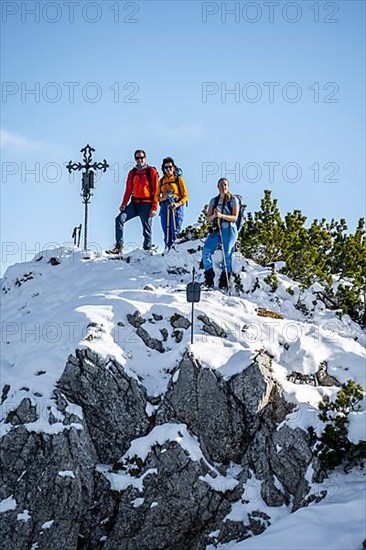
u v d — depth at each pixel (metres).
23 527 14.86
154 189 22.11
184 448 15.27
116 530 14.91
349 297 19.25
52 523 14.91
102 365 16.25
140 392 16.09
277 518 14.70
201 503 14.90
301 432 15.30
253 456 15.41
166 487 15.05
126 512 14.97
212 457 15.55
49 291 20.28
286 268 20.31
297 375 16.70
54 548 14.80
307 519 13.87
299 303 19.22
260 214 21.64
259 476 15.21
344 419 14.99
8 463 15.33
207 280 19.81
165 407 15.92
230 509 14.89
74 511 14.98
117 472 15.44
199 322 17.42
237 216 19.72
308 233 21.23
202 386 15.89
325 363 17.00
